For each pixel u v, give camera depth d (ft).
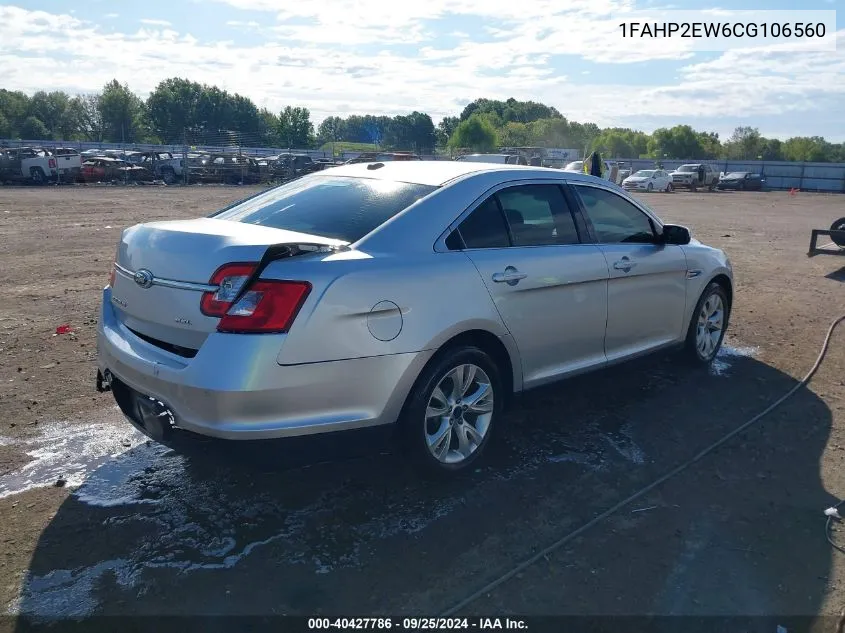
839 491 12.71
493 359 13.57
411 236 12.25
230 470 13.34
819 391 17.88
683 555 10.74
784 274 35.14
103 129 340.59
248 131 384.88
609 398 17.30
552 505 12.18
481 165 14.73
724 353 21.09
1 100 341.82
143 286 11.55
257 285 10.44
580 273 14.53
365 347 11.09
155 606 9.57
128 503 12.14
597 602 9.68
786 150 370.94
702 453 14.20
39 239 44.34
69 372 18.53
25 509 11.86
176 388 10.58
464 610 9.52
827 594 9.86
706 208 90.53
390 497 12.41
